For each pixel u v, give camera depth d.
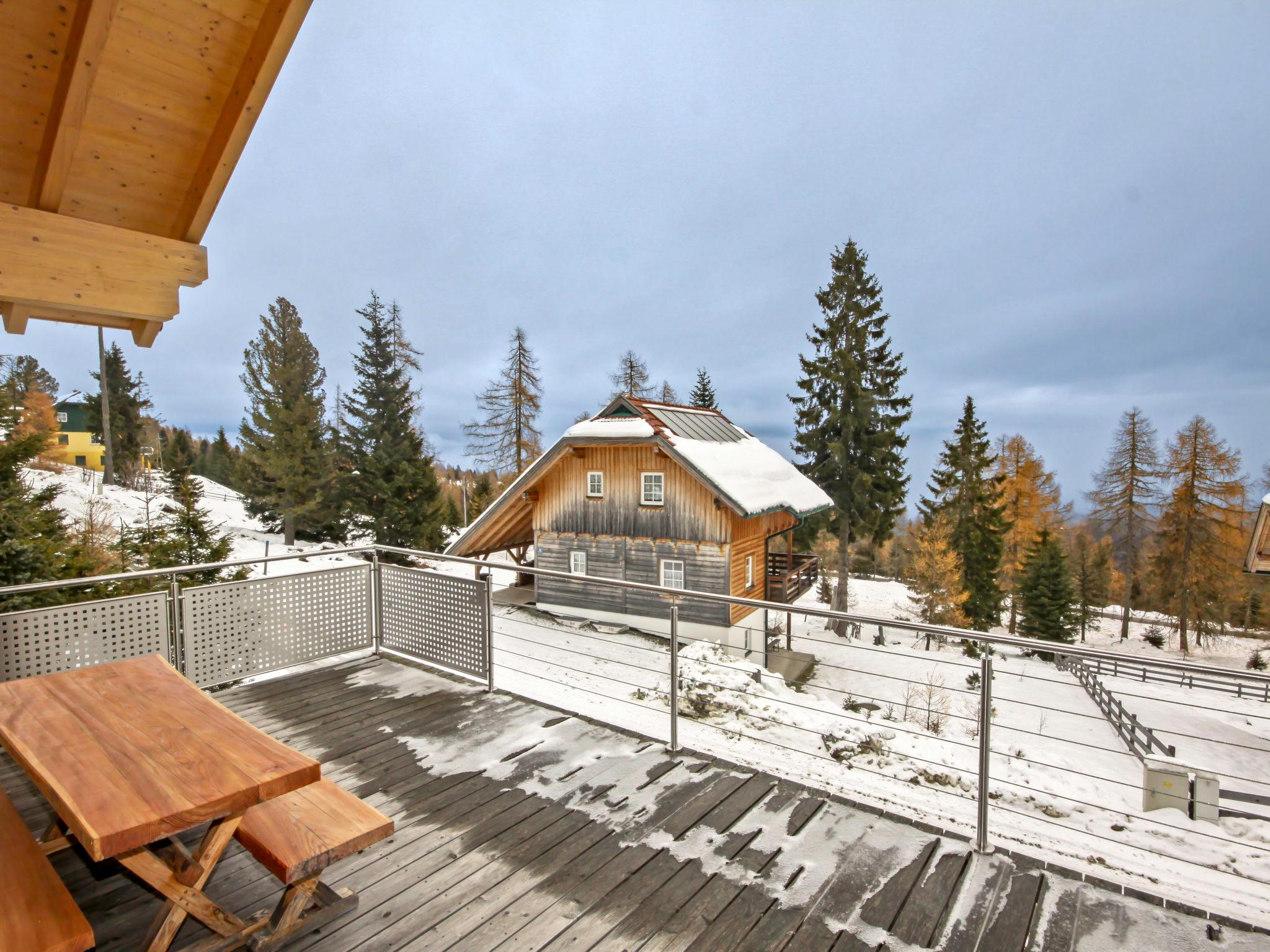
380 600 6.12
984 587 30.83
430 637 5.63
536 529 18.11
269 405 27.73
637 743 4.15
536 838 3.06
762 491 15.98
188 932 2.36
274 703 4.84
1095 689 16.02
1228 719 15.35
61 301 3.32
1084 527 39.84
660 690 8.91
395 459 28.66
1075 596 29.47
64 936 1.63
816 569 20.88
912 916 2.51
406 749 4.05
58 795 1.82
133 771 1.98
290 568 23.19
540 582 17.98
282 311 27.98
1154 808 7.49
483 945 2.33
